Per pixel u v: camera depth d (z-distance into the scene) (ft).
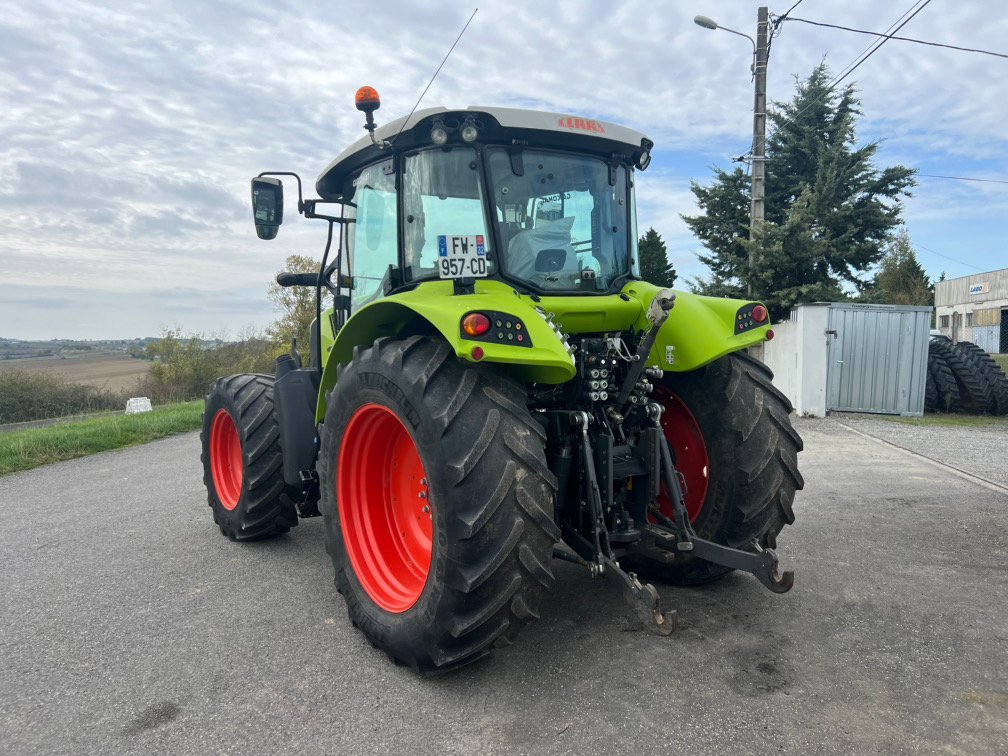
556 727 7.88
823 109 59.77
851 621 10.53
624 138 10.91
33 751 7.73
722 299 11.64
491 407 8.64
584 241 11.01
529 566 8.40
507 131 10.11
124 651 10.20
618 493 10.48
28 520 18.40
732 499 10.96
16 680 9.39
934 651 9.50
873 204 54.75
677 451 11.89
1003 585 11.91
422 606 8.91
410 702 8.57
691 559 11.53
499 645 8.82
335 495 10.73
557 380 9.23
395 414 9.22
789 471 11.07
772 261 51.34
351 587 10.43
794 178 59.52
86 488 22.71
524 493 8.39
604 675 9.03
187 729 8.10
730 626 10.43
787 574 8.96
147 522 17.80
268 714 8.38
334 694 8.82
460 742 7.67
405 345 9.29
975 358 35.01
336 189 14.15
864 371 35.19
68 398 81.92
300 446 14.07
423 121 10.05
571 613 11.03
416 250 10.66
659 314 9.29
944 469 21.67
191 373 88.79
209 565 14.15
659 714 8.07
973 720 7.80
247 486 14.73
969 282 119.96
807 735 7.57
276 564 14.14
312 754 7.55
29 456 28.63
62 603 12.17
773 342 37.27
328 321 14.34
